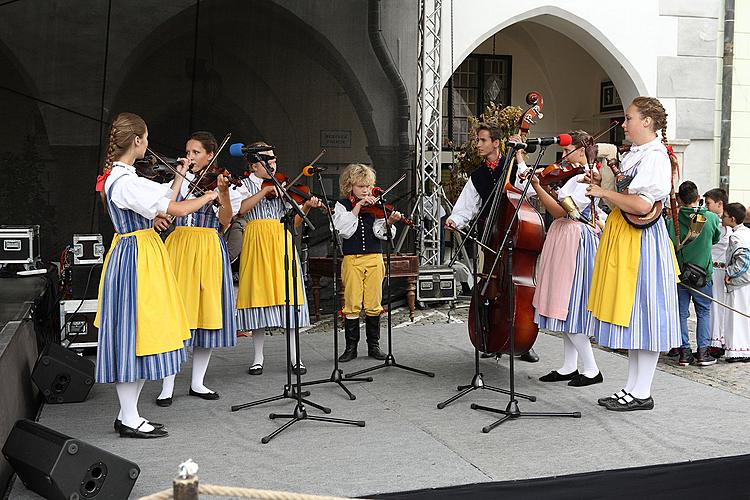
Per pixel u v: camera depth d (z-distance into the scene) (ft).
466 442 12.25
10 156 22.49
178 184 12.53
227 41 24.50
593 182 13.69
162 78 23.82
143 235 12.18
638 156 13.37
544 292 15.23
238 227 22.17
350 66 26.13
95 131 23.12
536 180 14.98
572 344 16.06
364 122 26.45
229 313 15.01
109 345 12.02
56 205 22.84
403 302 27.35
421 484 10.42
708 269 18.11
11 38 22.31
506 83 44.52
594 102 45.32
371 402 14.65
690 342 21.25
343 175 18.06
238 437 12.59
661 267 13.46
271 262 16.34
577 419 13.47
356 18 26.05
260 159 13.06
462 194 17.24
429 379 16.40
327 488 10.30
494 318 15.62
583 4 30.89
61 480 9.49
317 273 24.91
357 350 19.44
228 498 10.11
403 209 27.09
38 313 16.98
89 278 18.38
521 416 13.53
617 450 11.82
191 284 14.52
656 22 31.76
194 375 15.14
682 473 11.23
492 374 16.78
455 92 43.70
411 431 12.84
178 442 12.33
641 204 13.15
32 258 20.38
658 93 32.04
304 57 25.53
